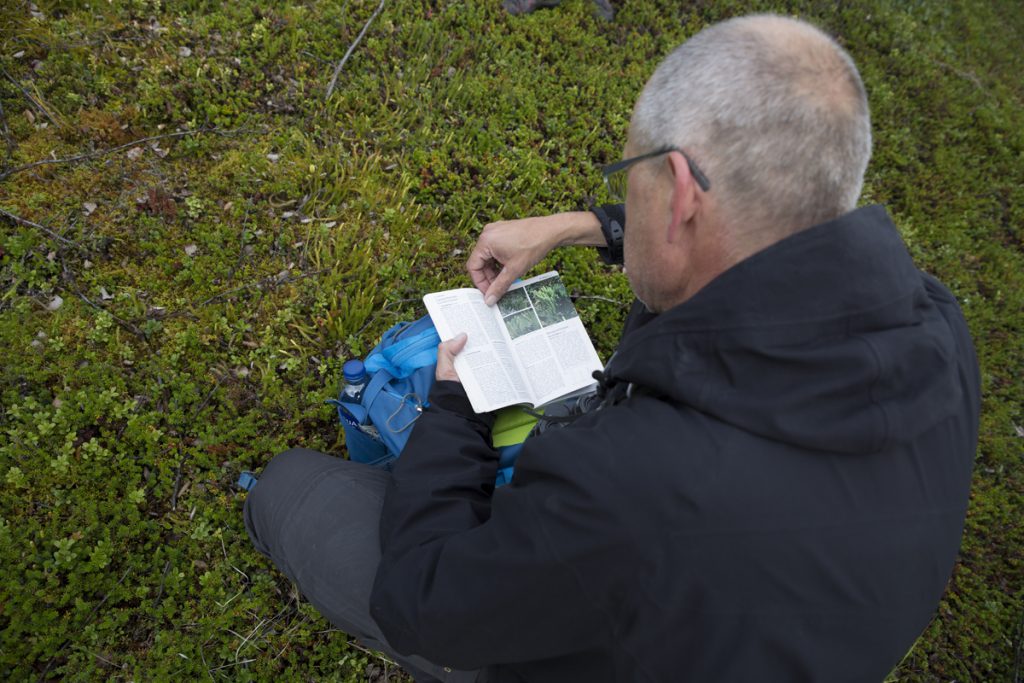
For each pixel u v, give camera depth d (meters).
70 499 2.54
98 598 2.45
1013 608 3.43
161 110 3.49
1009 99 6.39
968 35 7.07
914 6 6.90
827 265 1.08
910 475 1.15
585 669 1.32
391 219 3.54
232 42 3.78
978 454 3.98
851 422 1.04
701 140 1.13
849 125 1.08
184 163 3.41
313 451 2.40
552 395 2.38
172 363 2.90
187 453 2.77
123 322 2.93
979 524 3.69
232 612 2.54
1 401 2.64
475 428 2.01
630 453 1.13
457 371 2.12
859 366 1.04
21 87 3.25
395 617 1.46
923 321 1.15
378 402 2.40
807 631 1.08
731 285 1.11
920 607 1.17
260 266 3.26
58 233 3.01
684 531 1.07
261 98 3.71
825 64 1.10
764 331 1.07
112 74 3.47
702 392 1.11
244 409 2.95
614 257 2.56
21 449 2.54
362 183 3.58
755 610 1.07
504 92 4.23
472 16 4.45
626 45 4.95
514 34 4.53
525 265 2.47
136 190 3.24
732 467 1.07
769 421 1.06
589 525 1.13
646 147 1.24
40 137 3.22
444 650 1.42
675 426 1.13
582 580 1.16
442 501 1.64
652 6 5.23
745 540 1.06
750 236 1.16
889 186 5.10
